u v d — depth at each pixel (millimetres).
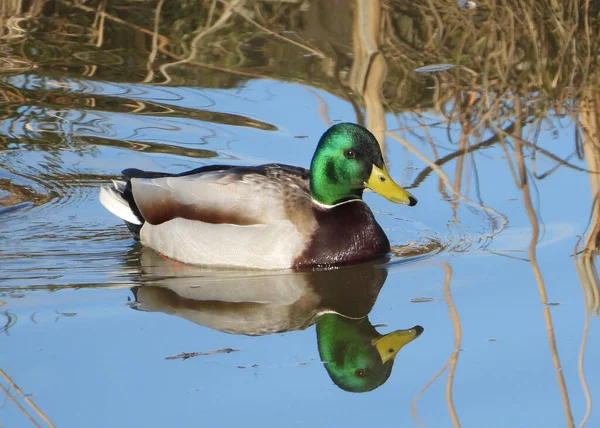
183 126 19188
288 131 18766
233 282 14406
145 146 18594
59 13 22734
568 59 20969
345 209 14844
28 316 13164
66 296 13797
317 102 19641
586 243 15102
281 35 22141
